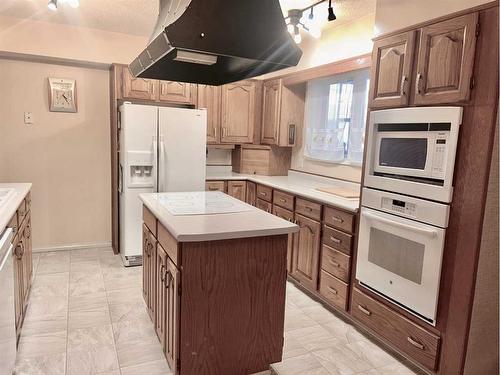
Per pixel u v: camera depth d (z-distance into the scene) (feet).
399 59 7.24
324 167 13.20
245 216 7.06
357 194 10.28
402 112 7.14
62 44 12.12
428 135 6.64
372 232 7.98
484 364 6.61
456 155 6.22
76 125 13.14
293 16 9.52
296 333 8.48
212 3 5.98
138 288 10.48
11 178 12.55
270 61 6.72
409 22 7.02
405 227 7.05
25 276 8.72
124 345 7.70
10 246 6.24
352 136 11.72
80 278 11.07
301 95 14.15
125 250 12.03
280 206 11.83
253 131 15.12
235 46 6.22
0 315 5.53
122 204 12.27
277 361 6.91
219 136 14.51
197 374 6.31
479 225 5.97
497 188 6.01
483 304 6.33
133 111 11.64
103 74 13.28
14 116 12.32
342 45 11.45
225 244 6.16
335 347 7.95
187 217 6.81
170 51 6.20
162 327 7.11
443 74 6.38
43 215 13.14
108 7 10.21
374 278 8.00
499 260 6.32
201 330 6.22
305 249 10.51
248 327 6.56
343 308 9.07
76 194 13.48
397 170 7.34
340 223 9.07
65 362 7.07
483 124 5.83
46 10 10.69
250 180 13.93
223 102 14.37
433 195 6.58
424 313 6.84
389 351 7.84
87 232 13.84
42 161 12.87
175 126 12.31
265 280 6.57
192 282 6.03
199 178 12.90
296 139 14.35
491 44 5.67
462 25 6.04
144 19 11.25
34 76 12.41
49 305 9.32
